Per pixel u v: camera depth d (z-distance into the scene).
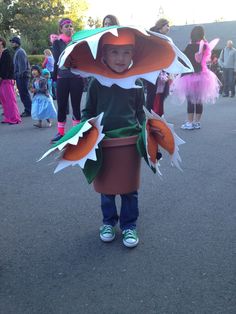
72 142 2.43
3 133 7.16
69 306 2.30
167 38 2.59
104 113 2.73
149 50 2.76
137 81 2.79
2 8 33.28
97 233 3.15
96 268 2.66
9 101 8.04
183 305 2.27
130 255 2.81
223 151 5.50
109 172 2.78
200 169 4.69
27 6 33.72
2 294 2.41
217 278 2.51
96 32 2.44
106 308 2.27
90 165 2.69
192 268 2.62
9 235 3.14
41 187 4.19
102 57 2.70
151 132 2.79
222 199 3.76
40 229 3.23
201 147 5.73
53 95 12.28
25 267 2.69
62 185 4.23
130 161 2.77
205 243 2.94
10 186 4.25
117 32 2.54
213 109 9.73
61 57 2.47
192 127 7.05
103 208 3.03
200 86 6.74
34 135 6.90
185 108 10.08
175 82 6.87
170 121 8.05
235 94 14.21
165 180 4.30
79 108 5.79
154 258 2.76
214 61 15.43
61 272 2.63
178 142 2.78
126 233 2.94
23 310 2.27
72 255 2.83
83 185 4.21
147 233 3.11
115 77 2.68
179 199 3.78
